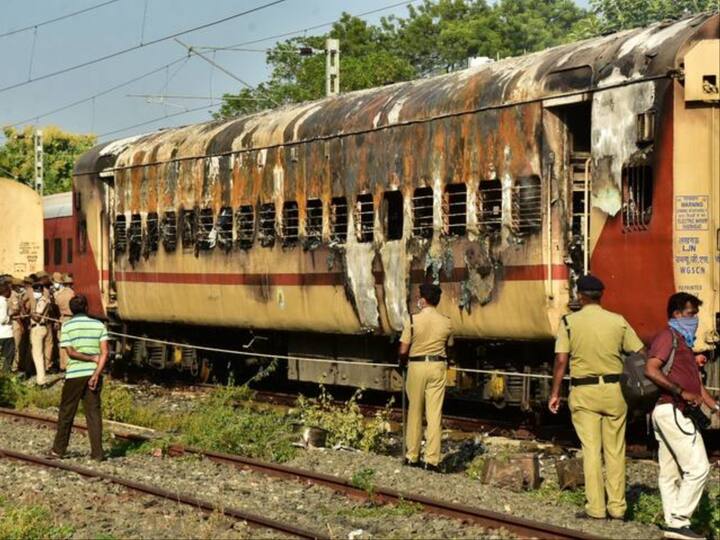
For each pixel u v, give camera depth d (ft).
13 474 47.21
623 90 46.47
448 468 47.70
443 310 55.47
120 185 82.48
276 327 67.97
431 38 234.38
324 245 63.10
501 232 52.06
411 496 39.04
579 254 49.75
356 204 60.75
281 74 198.70
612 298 47.01
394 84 62.59
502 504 39.34
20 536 35.91
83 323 50.37
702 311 44.29
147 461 50.14
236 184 70.23
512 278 51.57
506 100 51.78
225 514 37.68
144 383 84.74
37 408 71.00
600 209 47.52
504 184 51.88
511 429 57.00
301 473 44.34
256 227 68.49
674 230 44.47
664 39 45.75
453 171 54.60
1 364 78.38
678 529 34.04
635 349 36.83
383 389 62.59
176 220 76.07
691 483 33.86
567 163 49.96
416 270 56.90
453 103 54.65
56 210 108.88
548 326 50.16
